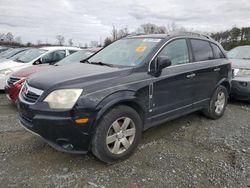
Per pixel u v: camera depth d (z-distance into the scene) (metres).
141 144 3.90
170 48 4.08
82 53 7.36
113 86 3.17
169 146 3.85
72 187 2.76
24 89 3.43
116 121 3.18
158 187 2.81
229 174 3.09
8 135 4.11
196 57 4.57
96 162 3.32
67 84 2.98
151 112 3.67
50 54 8.09
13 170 3.07
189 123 4.92
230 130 4.59
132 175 3.03
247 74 6.23
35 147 3.69
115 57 4.13
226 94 5.38
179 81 4.05
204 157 3.52
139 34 4.80
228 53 8.09
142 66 3.60
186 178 2.99
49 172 3.04
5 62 7.86
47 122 2.87
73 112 2.85
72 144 2.95
